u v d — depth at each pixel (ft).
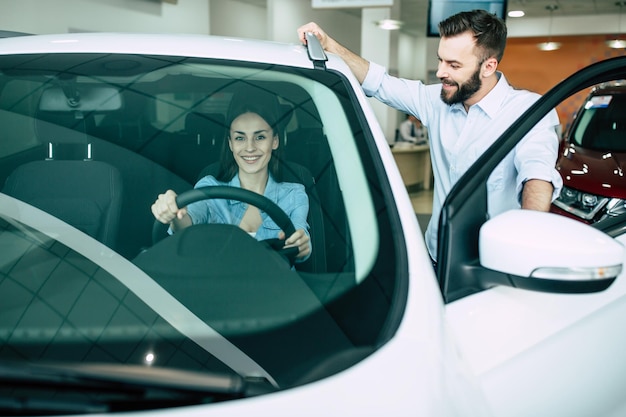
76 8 26.37
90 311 2.68
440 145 6.30
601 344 3.57
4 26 23.41
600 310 3.72
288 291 2.77
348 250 2.99
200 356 2.45
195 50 3.98
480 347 2.94
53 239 3.21
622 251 2.87
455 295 3.16
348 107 3.62
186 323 2.62
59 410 2.05
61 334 2.56
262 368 2.38
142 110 3.66
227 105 3.64
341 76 3.89
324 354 2.40
